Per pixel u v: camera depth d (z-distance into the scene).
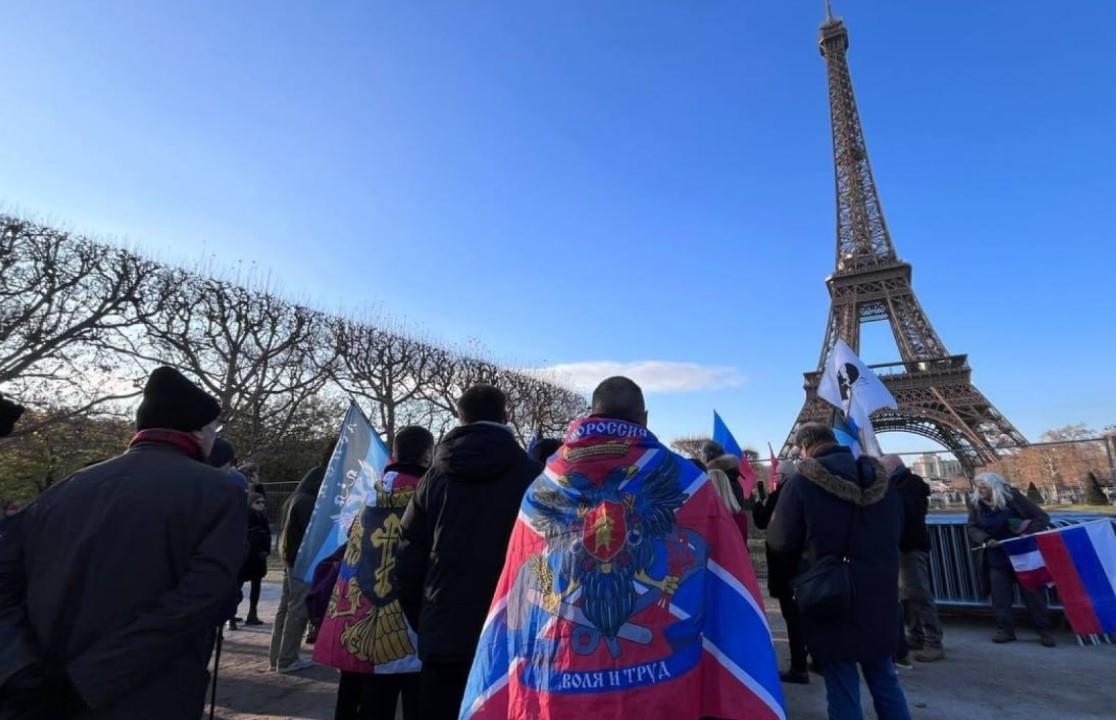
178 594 2.19
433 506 3.20
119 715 2.10
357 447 5.65
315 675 6.32
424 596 3.12
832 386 8.20
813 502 3.73
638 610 2.16
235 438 24.00
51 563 2.18
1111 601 6.90
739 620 2.17
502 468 3.17
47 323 16.66
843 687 3.61
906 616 6.74
